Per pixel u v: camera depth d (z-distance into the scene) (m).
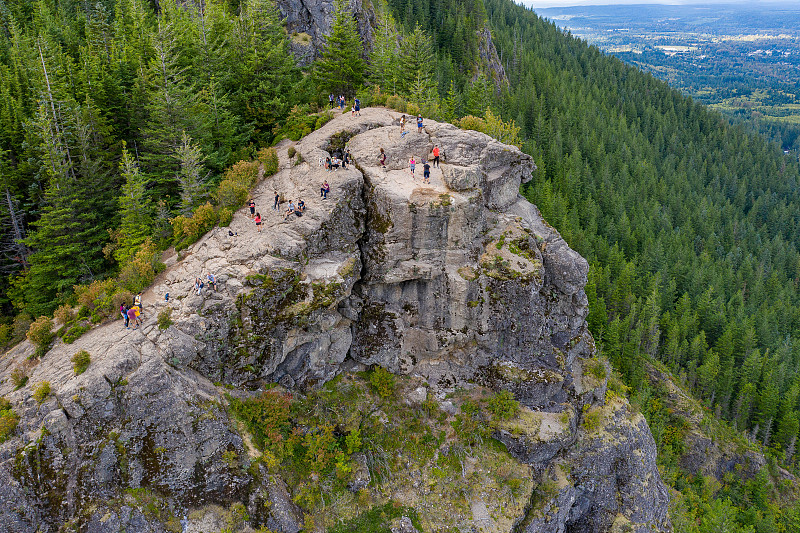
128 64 67.12
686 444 83.31
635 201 144.25
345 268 49.03
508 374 53.72
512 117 145.00
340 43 76.06
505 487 49.06
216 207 53.34
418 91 79.44
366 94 71.44
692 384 95.81
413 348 54.84
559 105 165.25
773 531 73.62
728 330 99.88
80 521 37.69
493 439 52.06
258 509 41.34
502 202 56.88
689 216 146.62
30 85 65.12
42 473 37.62
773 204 168.62
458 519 46.41
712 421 87.69
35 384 40.44
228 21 79.62
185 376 42.62
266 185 55.84
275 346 46.66
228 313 44.75
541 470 51.94
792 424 87.88
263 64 70.62
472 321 53.28
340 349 52.59
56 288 53.72
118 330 43.69
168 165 59.03
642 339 98.50
